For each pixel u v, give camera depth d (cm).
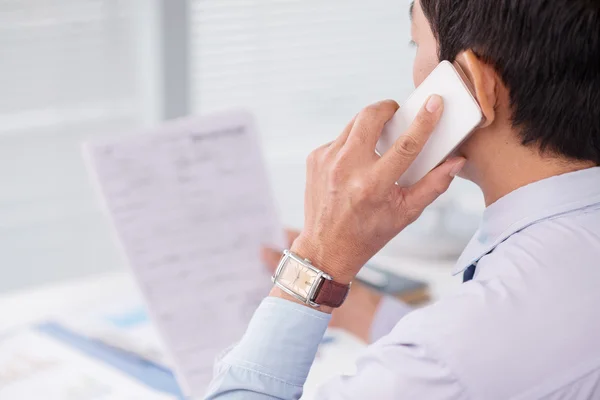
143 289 104
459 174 76
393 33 182
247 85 170
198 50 162
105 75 153
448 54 69
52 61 146
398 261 144
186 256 107
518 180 70
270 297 78
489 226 71
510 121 67
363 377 65
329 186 72
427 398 62
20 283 155
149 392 106
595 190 68
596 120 65
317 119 180
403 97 190
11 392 104
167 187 107
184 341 105
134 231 104
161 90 158
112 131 158
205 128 110
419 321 63
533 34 63
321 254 74
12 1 139
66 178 155
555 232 66
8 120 145
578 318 61
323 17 173
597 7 62
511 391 60
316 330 76
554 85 64
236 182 112
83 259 162
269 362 75
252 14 165
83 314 129
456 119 68
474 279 68
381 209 71
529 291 62
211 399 76
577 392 61
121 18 151
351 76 181
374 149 72
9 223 151
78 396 104
